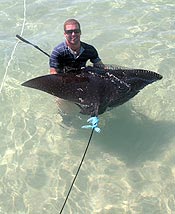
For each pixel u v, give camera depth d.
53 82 5.09
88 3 8.38
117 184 4.90
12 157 5.33
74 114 5.84
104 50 7.07
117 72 5.24
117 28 7.62
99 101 4.89
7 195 4.86
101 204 4.69
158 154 5.26
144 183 4.89
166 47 7.08
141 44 7.17
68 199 4.77
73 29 5.02
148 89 6.25
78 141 5.49
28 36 7.53
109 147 5.39
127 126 5.67
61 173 5.08
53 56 5.36
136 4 8.30
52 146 5.45
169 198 4.71
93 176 5.02
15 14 8.12
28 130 5.70
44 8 8.27
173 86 6.28
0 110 6.02
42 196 4.83
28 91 6.32
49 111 5.98
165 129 5.60
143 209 4.61
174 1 8.36
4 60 6.93
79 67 5.57
